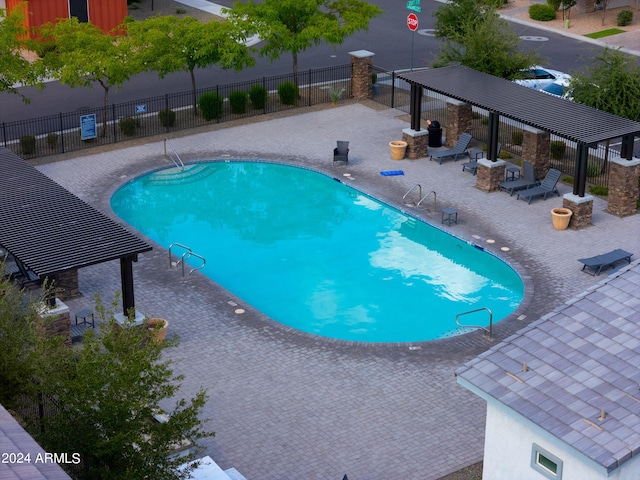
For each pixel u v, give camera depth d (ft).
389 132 145.89
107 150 138.82
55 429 62.44
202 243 115.75
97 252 86.94
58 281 98.43
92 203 121.90
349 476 74.49
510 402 61.82
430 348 91.91
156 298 100.42
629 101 125.29
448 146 139.85
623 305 68.85
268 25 149.59
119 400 62.75
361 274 108.88
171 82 166.81
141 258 109.29
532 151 127.85
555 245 111.34
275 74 171.22
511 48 143.84
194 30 146.10
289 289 105.81
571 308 69.26
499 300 102.83
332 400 83.92
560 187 126.00
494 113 121.39
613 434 58.39
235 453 77.00
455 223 117.08
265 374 87.61
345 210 124.06
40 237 89.35
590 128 113.19
